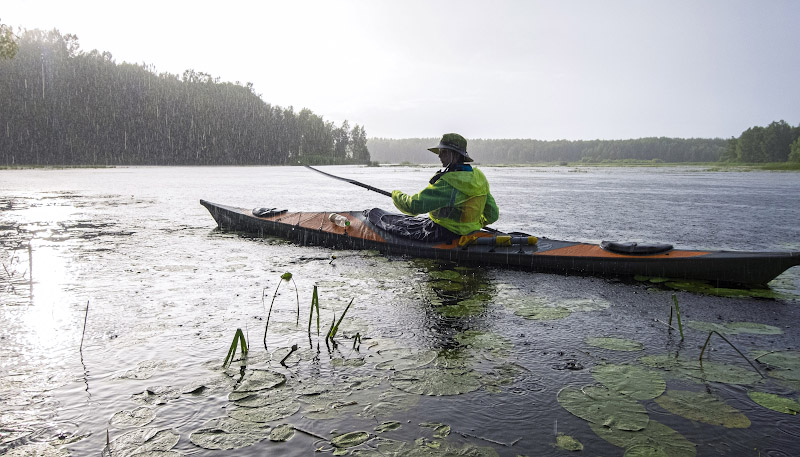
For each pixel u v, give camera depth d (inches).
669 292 184.4
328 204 561.0
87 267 224.1
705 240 309.6
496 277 208.1
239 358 120.1
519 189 843.4
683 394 102.2
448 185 222.4
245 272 215.9
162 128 3705.7
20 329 140.4
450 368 115.3
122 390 102.6
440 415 93.1
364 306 165.8
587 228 363.9
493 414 93.7
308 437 84.9
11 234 321.7
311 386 104.8
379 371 113.2
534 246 233.3
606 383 107.5
